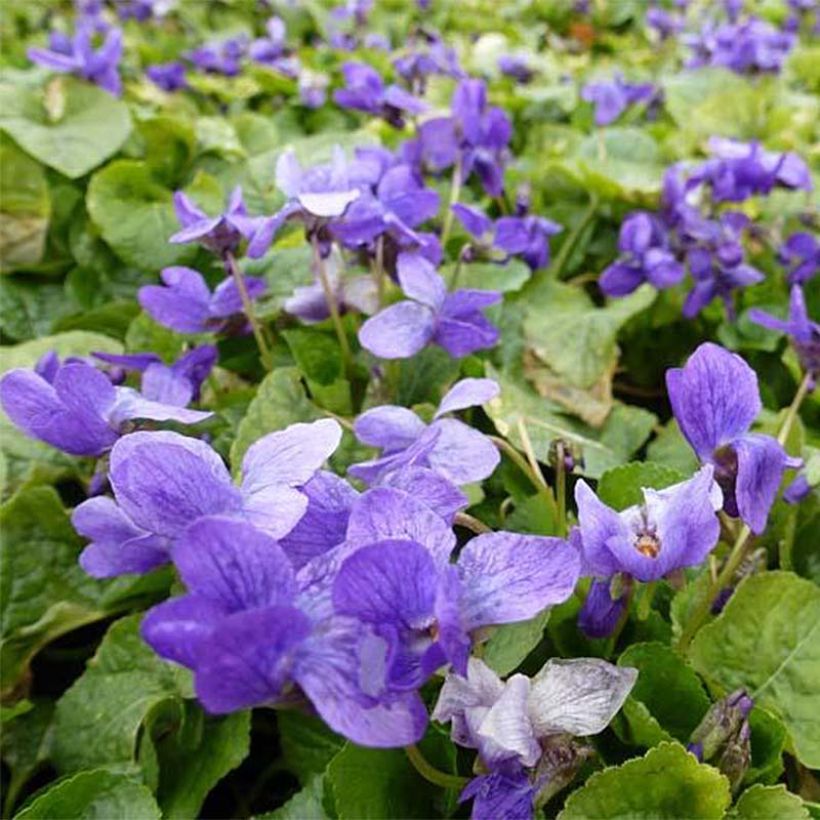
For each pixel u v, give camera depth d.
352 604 0.10
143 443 0.11
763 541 0.18
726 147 0.26
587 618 0.14
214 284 0.25
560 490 0.16
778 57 0.41
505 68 0.43
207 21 0.56
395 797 0.14
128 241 0.26
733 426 0.14
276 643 0.09
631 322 0.26
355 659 0.10
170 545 0.12
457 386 0.14
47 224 0.27
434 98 0.40
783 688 0.15
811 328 0.18
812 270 0.26
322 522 0.11
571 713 0.11
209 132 0.31
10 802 0.16
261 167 0.28
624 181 0.30
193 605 0.09
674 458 0.21
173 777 0.16
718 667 0.15
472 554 0.11
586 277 0.28
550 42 0.59
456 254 0.27
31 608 0.18
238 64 0.43
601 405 0.22
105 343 0.22
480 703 0.11
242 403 0.20
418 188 0.19
